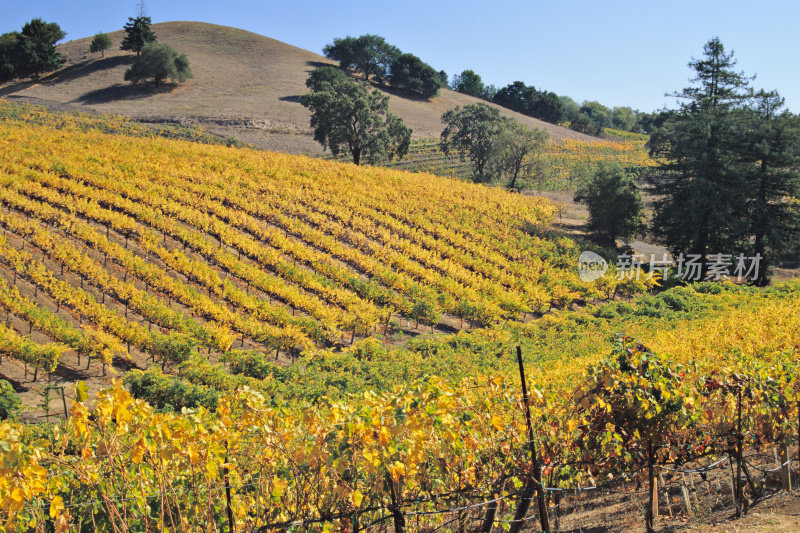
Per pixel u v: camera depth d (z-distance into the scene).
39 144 47.03
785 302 26.58
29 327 22.59
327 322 26.62
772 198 44.50
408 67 123.19
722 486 7.62
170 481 4.75
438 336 27.86
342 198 45.97
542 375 12.48
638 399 6.11
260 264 33.28
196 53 122.81
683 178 46.53
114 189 38.69
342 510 4.92
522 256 42.91
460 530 5.70
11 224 30.39
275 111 90.62
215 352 23.92
